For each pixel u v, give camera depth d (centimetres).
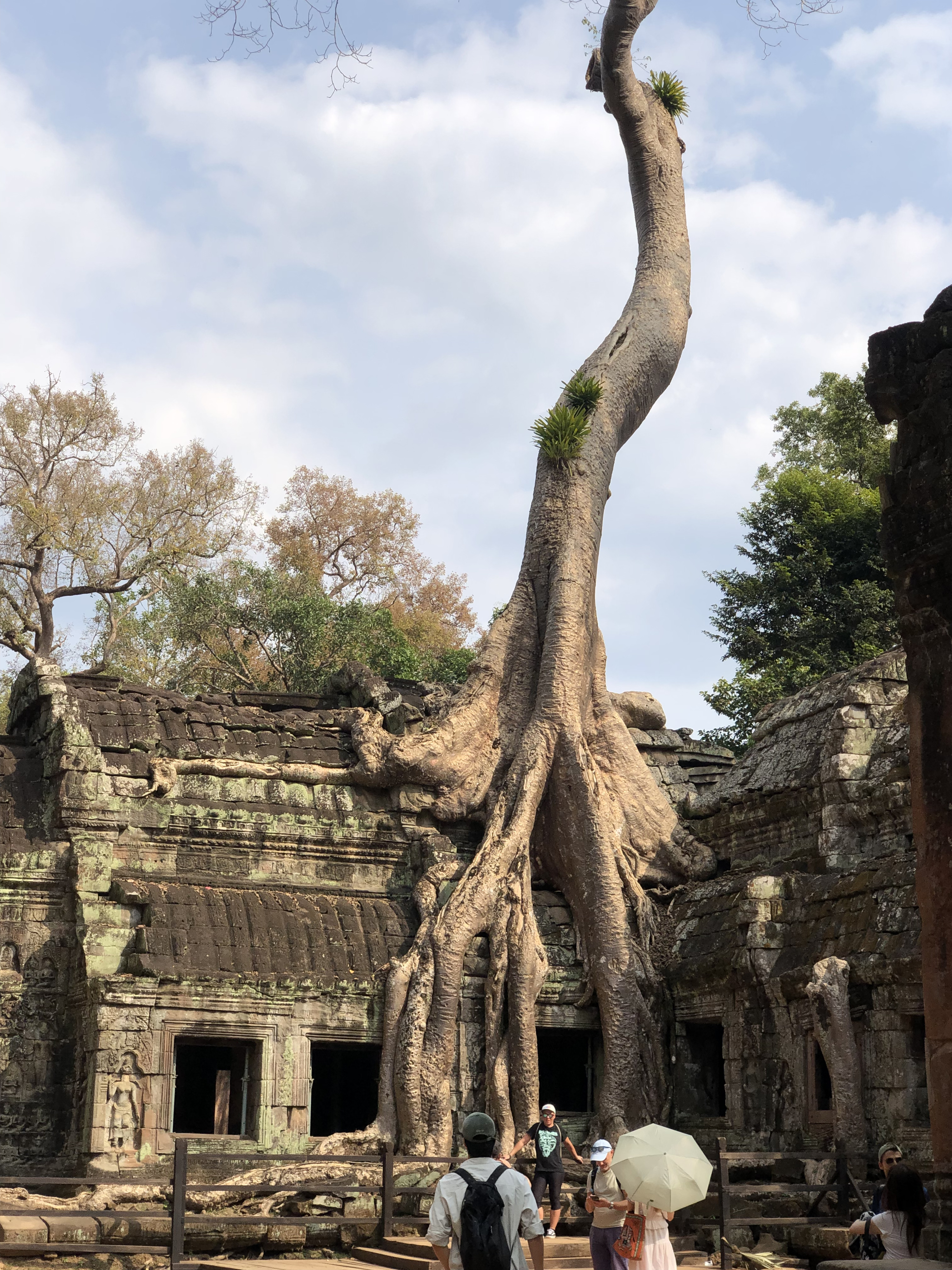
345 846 2180
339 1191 1518
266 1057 1897
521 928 2052
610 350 2539
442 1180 741
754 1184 1539
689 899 2192
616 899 2134
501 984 2017
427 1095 1917
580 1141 2031
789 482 3531
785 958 1812
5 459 3656
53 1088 1917
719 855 2281
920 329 770
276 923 2008
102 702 2161
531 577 2378
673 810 2348
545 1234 1420
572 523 2366
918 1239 879
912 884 1633
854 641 3325
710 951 2009
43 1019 1939
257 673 4003
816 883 1852
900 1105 1548
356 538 4416
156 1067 1833
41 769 2116
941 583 726
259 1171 1748
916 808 734
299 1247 1591
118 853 2039
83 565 3712
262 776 2173
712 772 2525
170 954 1889
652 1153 928
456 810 2242
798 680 3178
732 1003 1916
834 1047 1617
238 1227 1543
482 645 2353
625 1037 2033
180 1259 1373
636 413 2534
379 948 2041
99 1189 1647
